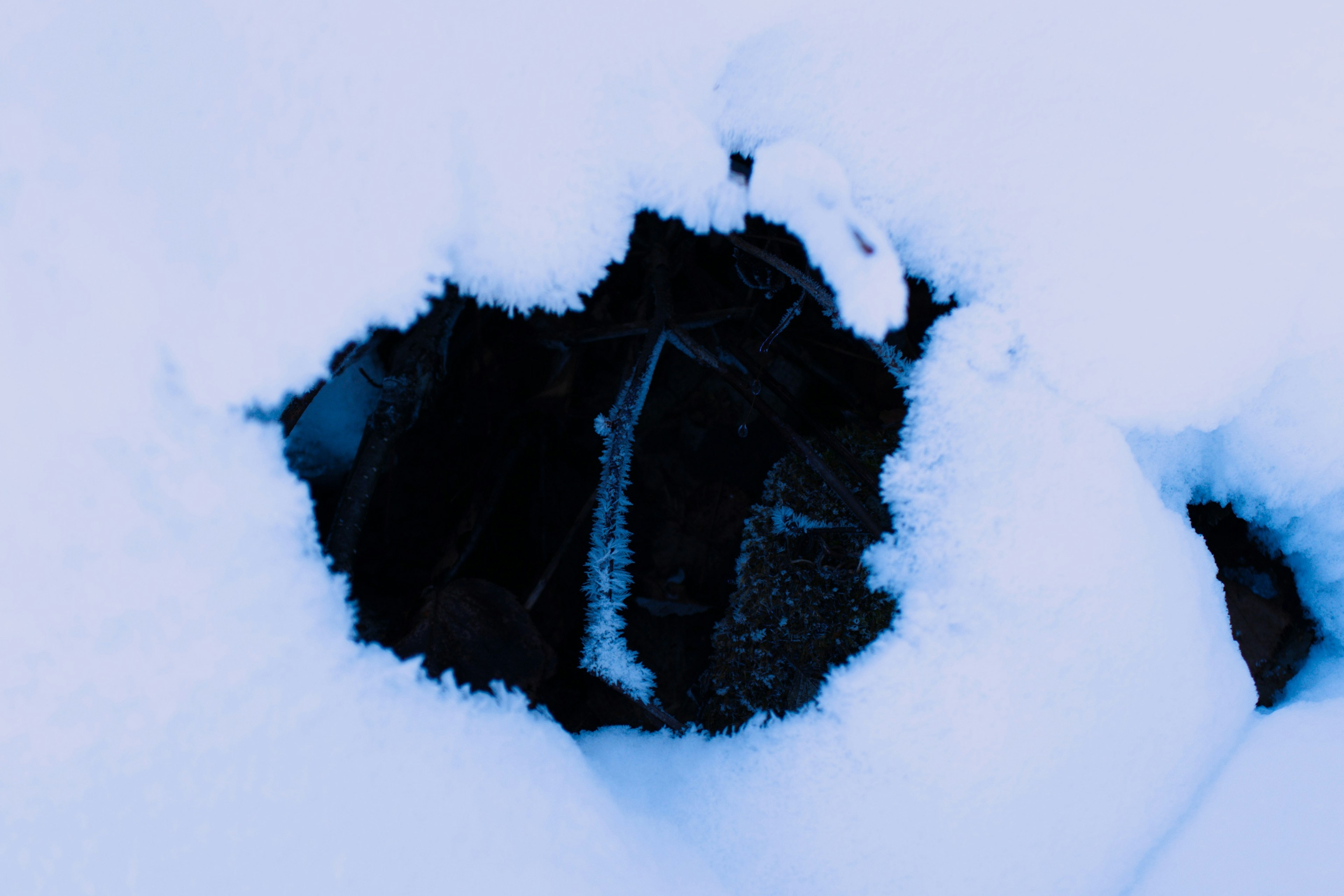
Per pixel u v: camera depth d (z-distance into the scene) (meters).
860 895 0.55
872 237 0.53
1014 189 0.55
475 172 0.53
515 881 0.52
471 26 0.53
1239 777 0.56
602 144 0.53
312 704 0.52
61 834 0.51
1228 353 0.55
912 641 0.54
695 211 0.54
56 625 0.51
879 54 0.55
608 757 0.58
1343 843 0.55
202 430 0.52
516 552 0.65
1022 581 0.54
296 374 0.53
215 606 0.52
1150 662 0.55
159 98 0.52
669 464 0.65
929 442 0.55
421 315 0.59
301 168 0.52
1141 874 0.56
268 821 0.51
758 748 0.56
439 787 0.52
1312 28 0.55
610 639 0.59
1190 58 0.55
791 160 0.53
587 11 0.53
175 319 0.52
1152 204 0.55
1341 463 0.58
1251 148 0.55
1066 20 0.55
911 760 0.54
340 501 0.58
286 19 0.52
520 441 0.65
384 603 0.62
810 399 0.66
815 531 0.62
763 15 0.54
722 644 0.62
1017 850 0.55
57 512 0.51
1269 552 0.61
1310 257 0.55
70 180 0.52
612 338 0.65
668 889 0.53
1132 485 0.55
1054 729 0.54
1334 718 0.57
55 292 0.52
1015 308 0.55
